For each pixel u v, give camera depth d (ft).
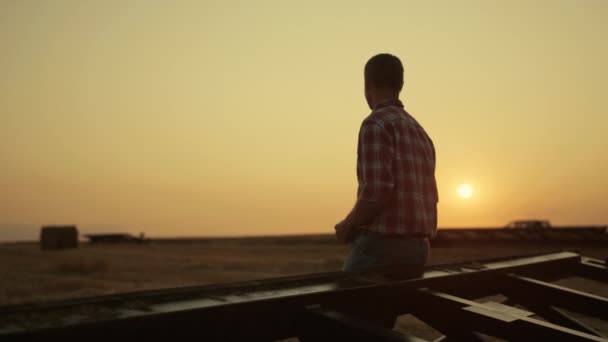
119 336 3.54
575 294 7.33
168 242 207.21
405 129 8.80
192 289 4.87
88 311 3.76
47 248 137.08
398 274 6.91
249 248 121.70
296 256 78.28
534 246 69.97
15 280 44.01
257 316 4.64
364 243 8.59
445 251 66.95
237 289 5.16
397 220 8.43
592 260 11.53
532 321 5.10
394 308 6.09
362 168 8.45
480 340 5.81
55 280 44.32
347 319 4.61
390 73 9.19
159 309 4.01
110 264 65.31
